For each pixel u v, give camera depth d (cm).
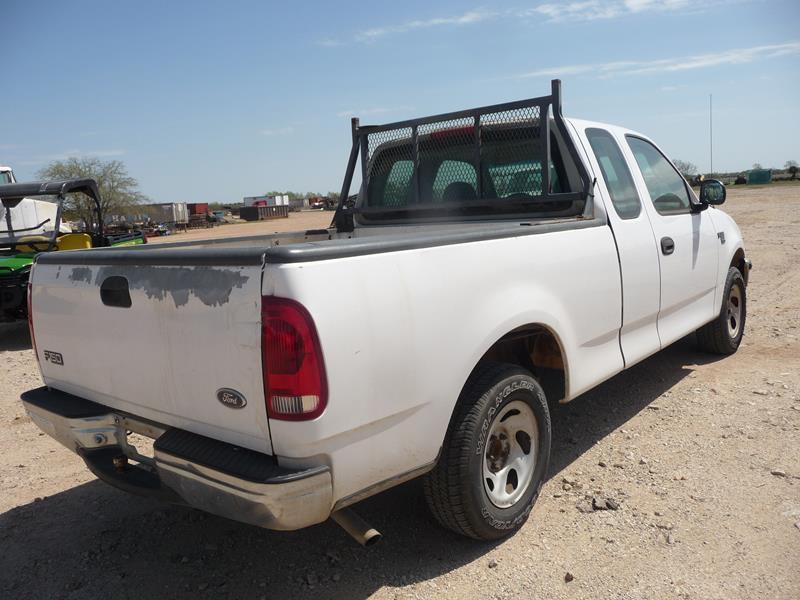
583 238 378
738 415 465
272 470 241
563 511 350
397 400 265
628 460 406
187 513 378
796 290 914
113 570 322
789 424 442
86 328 312
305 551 329
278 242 499
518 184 436
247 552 332
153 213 6378
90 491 412
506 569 303
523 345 382
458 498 299
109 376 306
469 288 296
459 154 459
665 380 552
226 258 249
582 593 283
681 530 325
